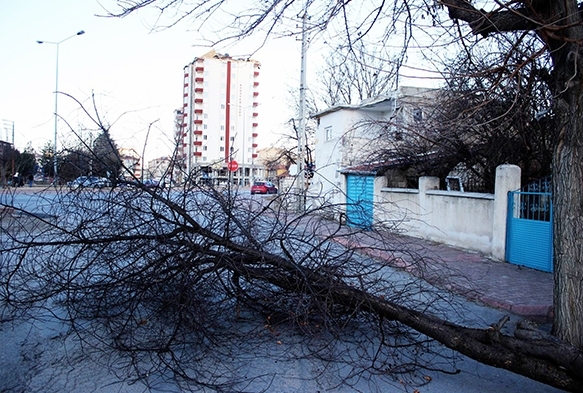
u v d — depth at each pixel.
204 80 70.62
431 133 12.61
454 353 4.67
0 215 4.93
